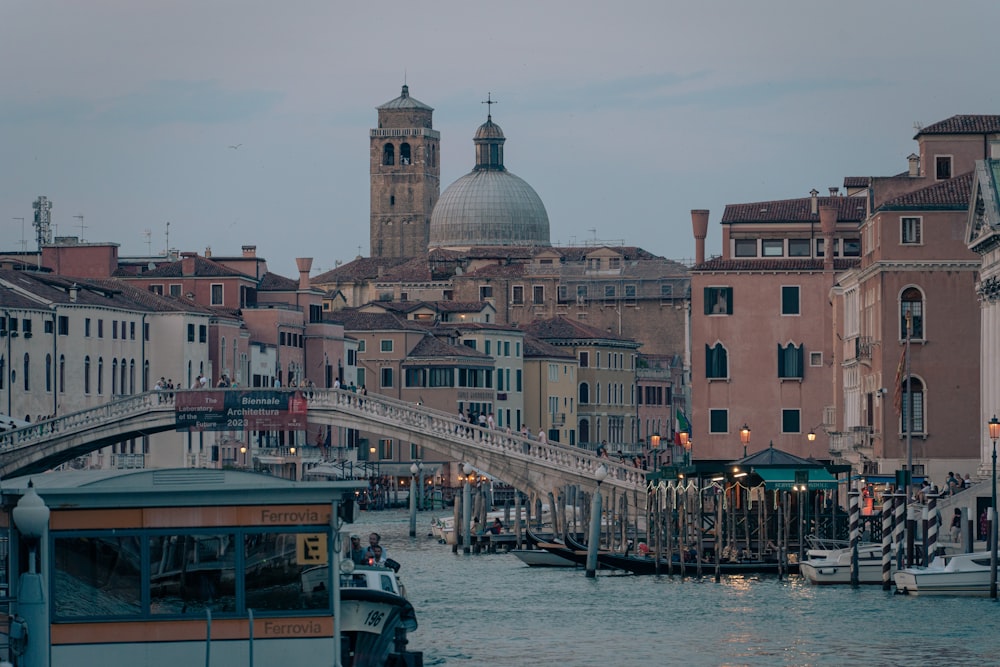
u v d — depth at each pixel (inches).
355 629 3604.8
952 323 7140.8
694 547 6481.3
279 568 2775.6
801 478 6048.2
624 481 7450.8
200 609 2755.9
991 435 5027.1
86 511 2741.1
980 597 5162.4
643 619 4982.8
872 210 7529.5
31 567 2701.8
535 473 7623.0
